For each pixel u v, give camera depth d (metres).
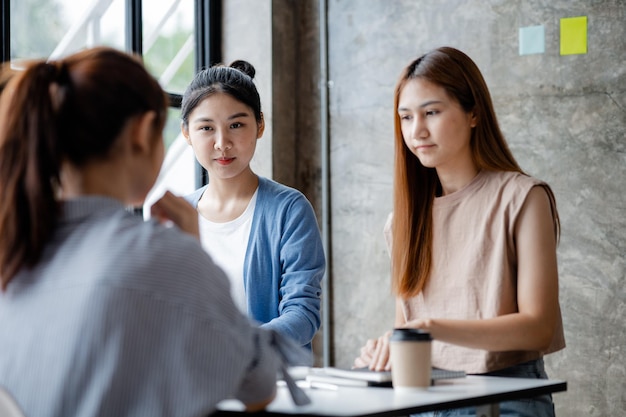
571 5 4.11
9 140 1.52
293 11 4.84
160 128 1.62
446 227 2.46
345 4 4.71
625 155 3.99
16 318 1.49
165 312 1.45
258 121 2.95
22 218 1.51
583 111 4.08
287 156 4.79
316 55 4.80
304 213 2.85
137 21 4.28
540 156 4.17
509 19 4.25
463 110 2.41
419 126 2.40
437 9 4.45
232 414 1.71
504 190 2.39
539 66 4.18
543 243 2.33
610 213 4.01
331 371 2.20
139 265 1.45
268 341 1.68
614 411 3.98
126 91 1.55
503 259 2.36
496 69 4.28
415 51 4.50
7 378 1.47
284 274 2.81
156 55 4.46
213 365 1.46
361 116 4.66
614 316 3.99
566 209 4.11
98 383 1.41
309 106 4.82
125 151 1.56
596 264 4.04
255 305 2.83
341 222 4.71
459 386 2.04
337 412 1.64
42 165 1.51
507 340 2.21
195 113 2.84
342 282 4.70
